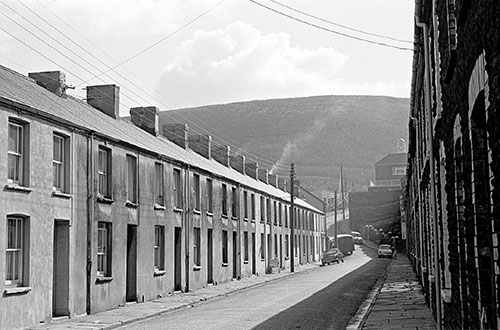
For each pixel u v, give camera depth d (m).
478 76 6.95
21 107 19.52
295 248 66.81
